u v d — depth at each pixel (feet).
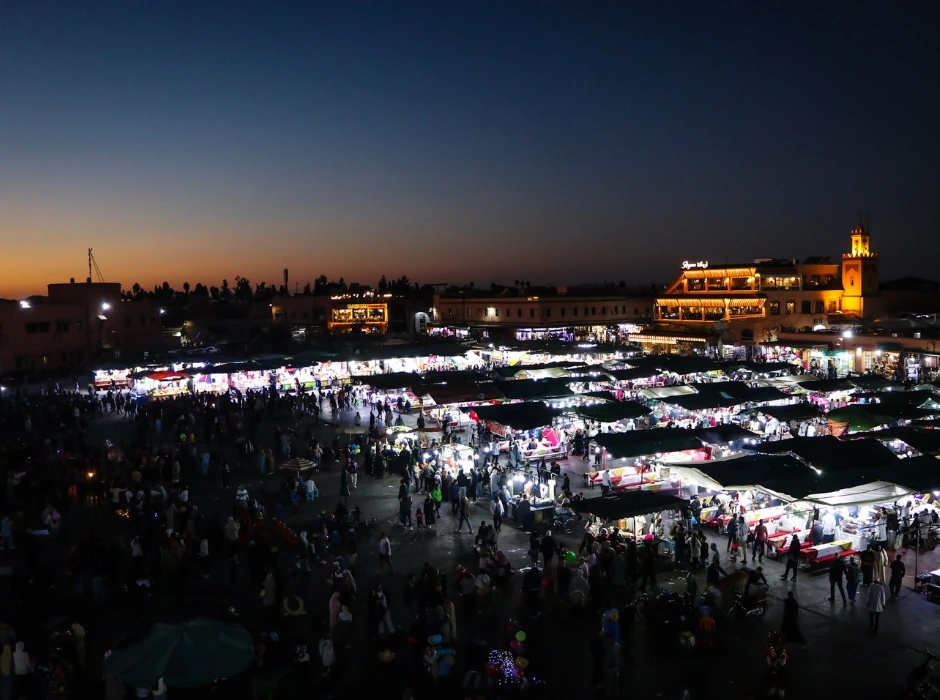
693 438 97.96
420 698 51.49
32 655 55.06
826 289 260.83
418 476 104.06
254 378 192.34
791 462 83.56
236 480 110.63
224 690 53.11
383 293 422.00
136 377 180.75
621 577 68.80
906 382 146.20
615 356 211.82
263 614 64.75
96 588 67.51
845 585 68.95
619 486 97.55
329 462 118.01
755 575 63.26
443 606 58.34
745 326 237.25
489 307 304.09
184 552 73.67
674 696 49.47
